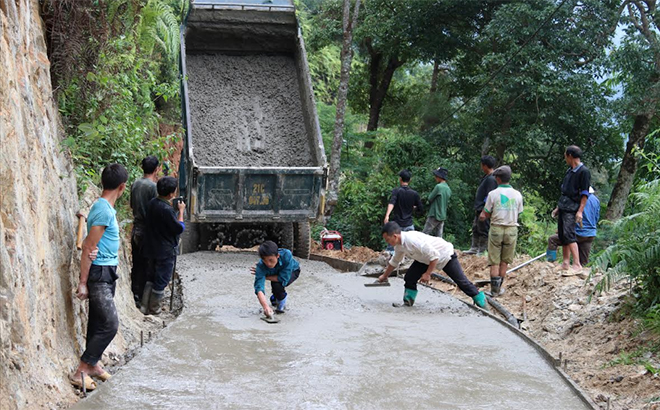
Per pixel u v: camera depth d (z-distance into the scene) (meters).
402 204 12.41
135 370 5.89
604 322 7.92
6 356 4.43
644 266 7.60
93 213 5.54
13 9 5.26
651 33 20.59
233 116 12.89
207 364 6.12
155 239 8.34
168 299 9.55
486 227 12.43
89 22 7.89
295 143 12.77
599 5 21.00
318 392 5.54
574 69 22.00
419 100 28.55
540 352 6.81
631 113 20.48
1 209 4.66
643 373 6.39
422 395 5.56
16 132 4.95
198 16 13.44
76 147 8.29
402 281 10.42
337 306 8.60
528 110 22.36
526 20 21.38
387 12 25.47
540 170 24.27
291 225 12.56
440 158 22.56
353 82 30.64
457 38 24.73
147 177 8.88
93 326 5.58
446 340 7.20
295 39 13.89
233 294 9.06
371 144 28.92
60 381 5.27
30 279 4.93
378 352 6.70
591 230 10.59
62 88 7.91
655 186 8.10
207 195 11.48
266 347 6.71
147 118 11.90
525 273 10.23
